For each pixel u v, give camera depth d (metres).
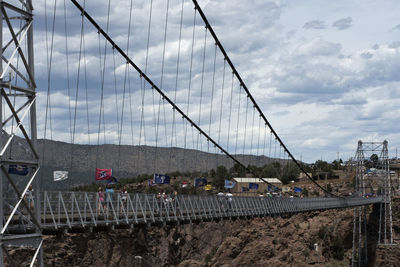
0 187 24.03
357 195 121.69
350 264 106.50
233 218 49.97
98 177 41.69
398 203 124.69
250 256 81.81
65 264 57.94
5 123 24.67
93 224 31.75
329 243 105.75
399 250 112.00
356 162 135.00
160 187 79.88
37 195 25.98
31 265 25.28
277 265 81.81
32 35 25.67
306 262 91.19
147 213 38.59
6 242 24.20
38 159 26.02
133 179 86.44
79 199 32.69
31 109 25.78
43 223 28.59
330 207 82.12
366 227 120.50
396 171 149.62
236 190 93.00
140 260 68.62
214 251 83.94
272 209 58.38
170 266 76.19
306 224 105.31
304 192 120.44
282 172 136.88
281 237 91.88
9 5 24.47
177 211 42.44
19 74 25.16
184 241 81.38
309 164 170.50
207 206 45.53
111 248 64.81
